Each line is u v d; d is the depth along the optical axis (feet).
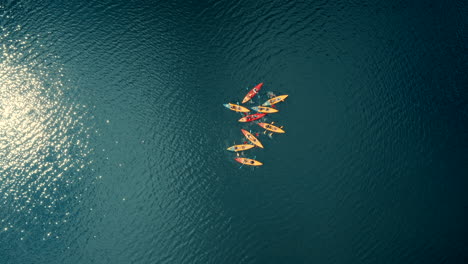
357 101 237.45
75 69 250.78
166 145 230.48
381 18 260.62
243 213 212.43
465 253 200.85
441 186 216.74
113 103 241.76
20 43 257.96
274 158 224.74
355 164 223.10
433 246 202.69
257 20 261.44
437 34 255.91
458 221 207.82
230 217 211.82
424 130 230.07
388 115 233.96
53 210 215.10
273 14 262.88
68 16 266.16
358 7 263.90
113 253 205.05
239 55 251.39
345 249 202.90
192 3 268.21
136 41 257.34
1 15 265.54
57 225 211.61
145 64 250.98
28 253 205.46
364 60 248.11
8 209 215.31
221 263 201.57
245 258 202.08
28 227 211.00
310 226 208.33
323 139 228.84
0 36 259.80
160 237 208.33
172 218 212.84
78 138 233.35
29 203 216.74
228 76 245.86
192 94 242.17
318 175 220.64
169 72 248.11
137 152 229.45
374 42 253.24
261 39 255.29
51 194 219.20
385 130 230.27
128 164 226.58
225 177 221.46
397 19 260.42
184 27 260.83
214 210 213.66
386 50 250.98
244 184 219.61
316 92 239.50
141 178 223.10
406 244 203.62
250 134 229.86
